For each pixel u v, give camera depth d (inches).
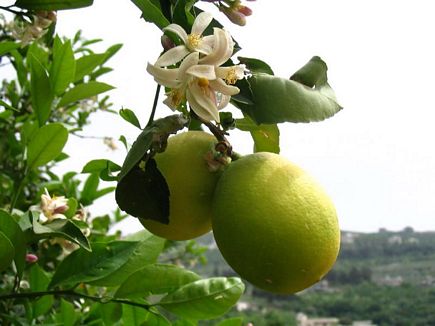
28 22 19.9
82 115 36.7
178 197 12.8
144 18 13.3
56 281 17.7
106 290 26.5
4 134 27.7
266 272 11.6
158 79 11.6
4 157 27.2
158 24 13.2
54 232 15.8
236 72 11.8
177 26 11.7
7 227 16.2
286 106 12.1
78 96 21.8
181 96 11.7
